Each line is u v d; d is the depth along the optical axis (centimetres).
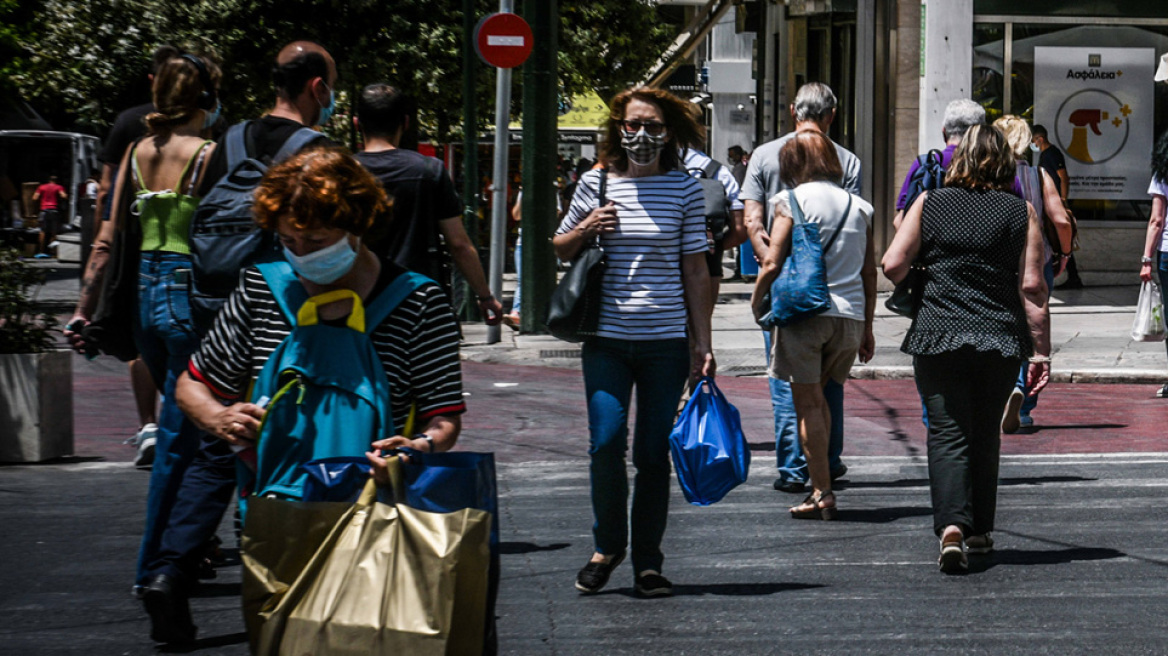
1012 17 2848
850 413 1619
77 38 2891
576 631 800
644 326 832
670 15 5612
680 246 845
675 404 841
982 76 2866
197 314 719
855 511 1115
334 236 519
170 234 809
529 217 2256
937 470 934
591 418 846
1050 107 2878
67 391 1322
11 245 1360
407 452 511
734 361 1995
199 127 841
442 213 836
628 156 846
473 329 2383
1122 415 1603
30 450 1284
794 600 865
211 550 907
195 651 750
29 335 1299
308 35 2780
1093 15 2861
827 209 1043
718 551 988
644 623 816
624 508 861
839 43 2998
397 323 542
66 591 873
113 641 772
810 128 1083
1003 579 916
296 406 524
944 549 920
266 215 518
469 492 503
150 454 1261
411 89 2764
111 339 845
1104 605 855
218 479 746
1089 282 2912
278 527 492
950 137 1115
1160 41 2883
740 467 852
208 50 873
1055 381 1861
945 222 934
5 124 5903
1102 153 2895
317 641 473
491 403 1673
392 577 476
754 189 1122
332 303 538
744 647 772
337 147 543
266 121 793
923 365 944
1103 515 1100
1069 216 1248
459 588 480
